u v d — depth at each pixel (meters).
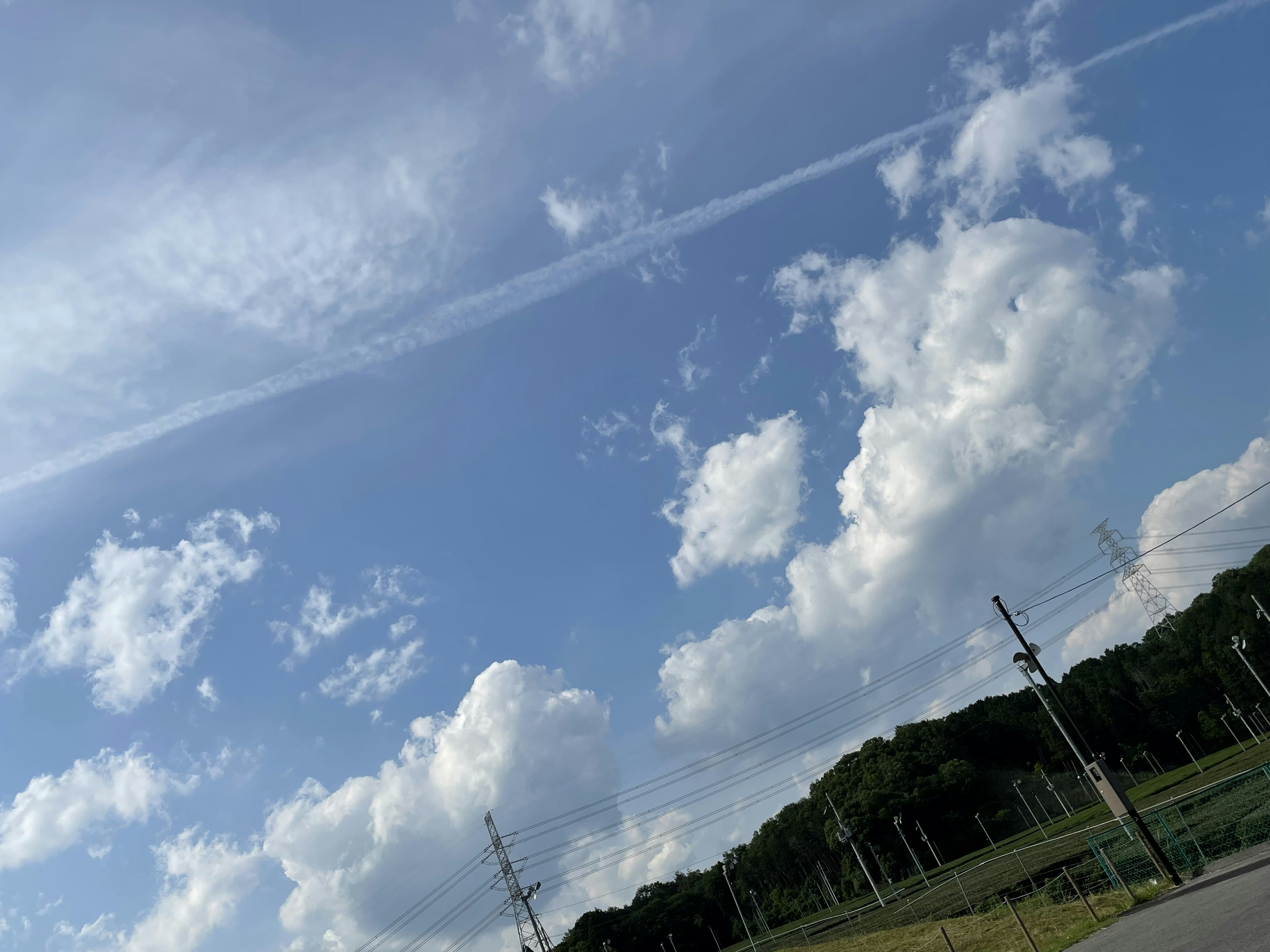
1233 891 23.31
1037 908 39.91
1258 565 139.00
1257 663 136.38
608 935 161.38
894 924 71.00
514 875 77.25
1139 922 25.34
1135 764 150.38
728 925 171.50
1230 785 55.69
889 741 179.00
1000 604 37.31
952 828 147.25
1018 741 176.00
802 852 172.88
